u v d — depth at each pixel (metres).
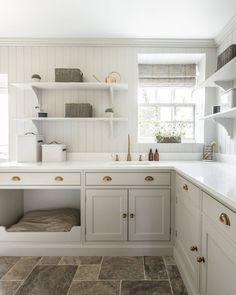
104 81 2.76
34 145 2.60
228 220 1.05
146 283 1.81
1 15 2.19
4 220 2.42
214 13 2.14
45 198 2.83
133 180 2.21
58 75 2.55
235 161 2.25
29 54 2.76
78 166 2.22
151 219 2.22
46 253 2.25
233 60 1.64
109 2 1.98
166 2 1.97
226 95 2.06
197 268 1.51
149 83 2.90
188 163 2.43
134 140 2.79
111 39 2.68
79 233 2.24
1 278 1.88
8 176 2.23
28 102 2.79
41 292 1.71
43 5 2.03
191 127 2.96
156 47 2.73
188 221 1.74
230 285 1.05
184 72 2.91
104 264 2.08
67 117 2.59
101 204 2.22
